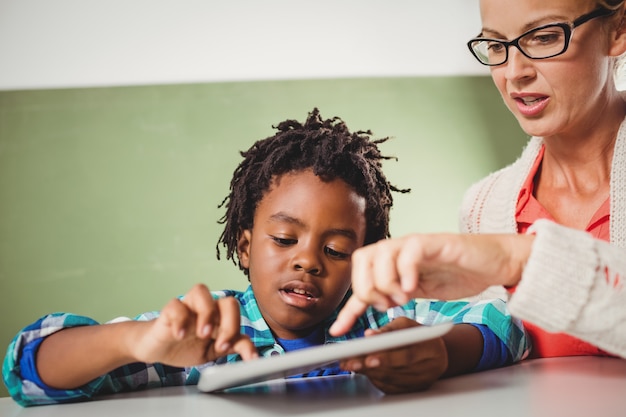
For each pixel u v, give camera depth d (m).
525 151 1.16
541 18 0.89
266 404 0.60
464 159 3.25
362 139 1.02
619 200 1.00
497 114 3.29
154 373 0.84
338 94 3.21
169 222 3.04
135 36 3.12
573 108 0.93
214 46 3.15
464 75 3.30
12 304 2.95
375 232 1.02
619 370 0.71
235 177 1.05
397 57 3.26
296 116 3.16
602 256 0.64
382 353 0.61
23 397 0.72
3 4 3.05
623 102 1.08
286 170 0.95
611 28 0.94
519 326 0.92
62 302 2.97
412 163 3.22
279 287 0.89
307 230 0.90
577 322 0.63
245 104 3.14
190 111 3.10
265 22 3.18
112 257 3.00
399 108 3.24
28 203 3.01
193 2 3.14
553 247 0.62
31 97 3.05
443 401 0.58
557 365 0.80
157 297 3.00
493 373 0.76
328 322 0.97
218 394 0.69
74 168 3.03
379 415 0.53
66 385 0.71
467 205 1.22
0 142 3.02
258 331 0.94
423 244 0.61
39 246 2.99
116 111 3.08
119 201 3.03
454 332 0.80
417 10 3.27
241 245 1.04
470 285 0.66
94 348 0.69
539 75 0.92
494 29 0.94
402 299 0.60
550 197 1.12
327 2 3.23
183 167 3.07
